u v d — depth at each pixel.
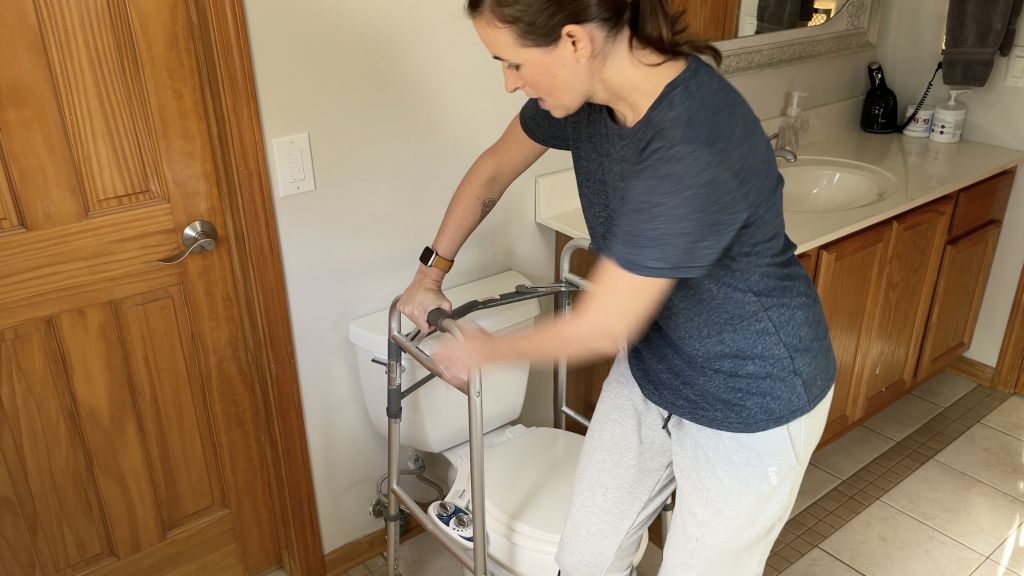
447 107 1.80
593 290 1.00
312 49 1.57
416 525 2.17
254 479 1.93
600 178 1.15
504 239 2.05
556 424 1.99
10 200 1.42
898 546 2.11
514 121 1.39
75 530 1.70
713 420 1.20
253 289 1.68
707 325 1.14
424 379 1.66
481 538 1.49
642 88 0.98
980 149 2.54
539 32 0.91
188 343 1.71
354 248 1.78
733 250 1.06
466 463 1.75
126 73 1.46
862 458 2.46
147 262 1.60
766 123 2.49
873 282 2.17
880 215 2.04
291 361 1.77
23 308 1.49
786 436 1.19
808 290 1.19
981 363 2.81
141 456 1.73
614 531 1.45
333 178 1.70
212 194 1.63
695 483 1.27
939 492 2.31
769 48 2.36
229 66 1.48
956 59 2.46
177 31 1.48
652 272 0.96
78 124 1.44
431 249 1.47
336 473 1.97
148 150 1.53
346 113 1.66
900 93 2.76
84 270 1.53
